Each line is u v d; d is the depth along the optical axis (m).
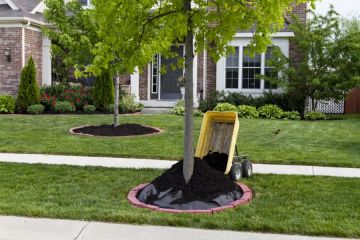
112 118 16.66
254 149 11.11
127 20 6.89
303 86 18.91
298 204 6.52
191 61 6.88
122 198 6.82
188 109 6.89
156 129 14.11
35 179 7.93
